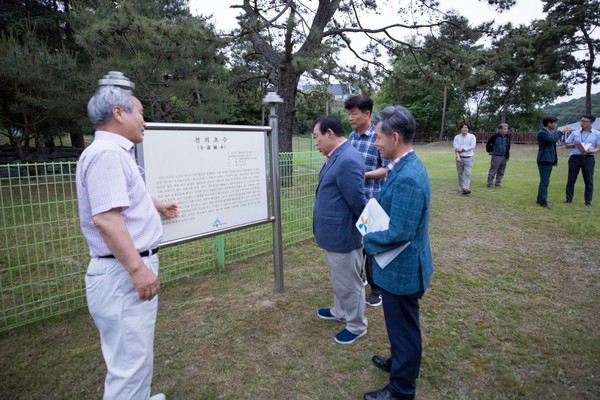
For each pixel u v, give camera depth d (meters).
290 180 4.75
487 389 2.10
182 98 8.65
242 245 4.41
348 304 2.52
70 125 10.47
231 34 8.41
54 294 3.36
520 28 9.80
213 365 2.34
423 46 10.62
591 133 6.35
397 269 1.77
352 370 2.29
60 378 2.24
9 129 9.38
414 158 1.76
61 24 12.05
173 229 2.50
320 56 7.81
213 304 3.13
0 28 10.82
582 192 7.78
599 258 4.08
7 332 2.73
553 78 23.94
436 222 5.65
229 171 2.79
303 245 4.72
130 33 6.48
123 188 1.45
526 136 27.34
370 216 1.84
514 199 7.20
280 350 2.49
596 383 2.13
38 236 5.19
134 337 1.58
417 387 2.12
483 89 31.88
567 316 2.88
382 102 36.66
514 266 3.90
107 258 1.53
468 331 2.68
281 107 9.65
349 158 2.28
